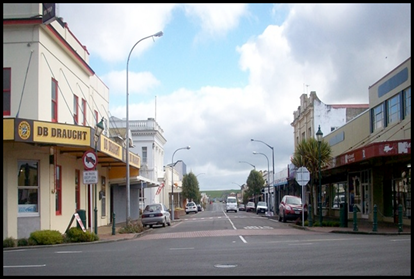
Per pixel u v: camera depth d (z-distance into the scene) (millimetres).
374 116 28812
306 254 12273
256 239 18078
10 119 17422
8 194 18875
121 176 33406
